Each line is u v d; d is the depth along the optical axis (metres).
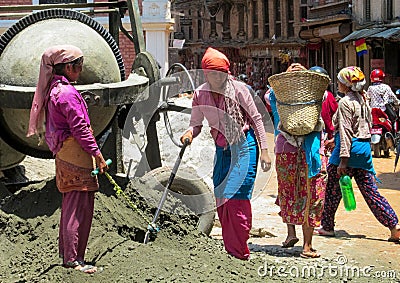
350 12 29.48
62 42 7.43
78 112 6.12
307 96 7.62
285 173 7.91
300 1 39.44
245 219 6.95
